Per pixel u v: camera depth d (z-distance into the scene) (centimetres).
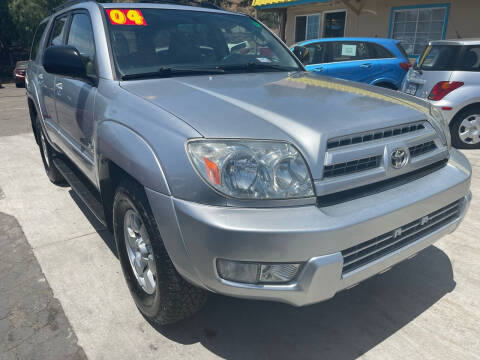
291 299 180
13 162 577
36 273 292
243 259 171
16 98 1568
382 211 188
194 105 210
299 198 177
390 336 230
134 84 251
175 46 293
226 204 174
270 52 338
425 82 614
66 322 242
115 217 241
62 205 414
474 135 604
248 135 182
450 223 234
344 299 263
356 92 248
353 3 1236
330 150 184
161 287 204
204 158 176
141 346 224
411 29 1122
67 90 321
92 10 303
